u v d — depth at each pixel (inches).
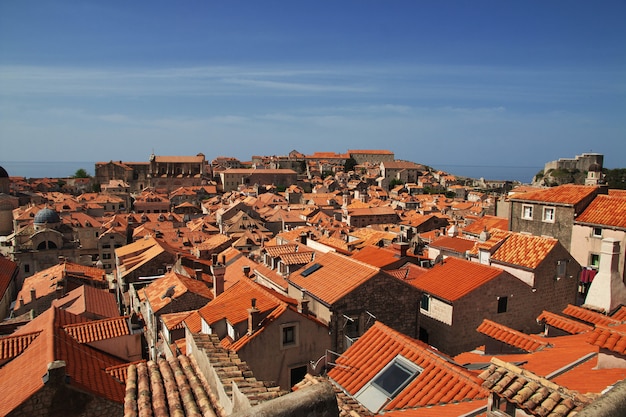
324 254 1513.3
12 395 843.4
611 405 237.8
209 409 563.8
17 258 3774.6
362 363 863.7
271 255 1771.7
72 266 2817.4
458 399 675.4
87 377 914.1
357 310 1202.0
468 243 2265.0
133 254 3078.2
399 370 797.9
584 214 1927.9
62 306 1766.7
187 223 5728.3
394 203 7672.2
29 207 5487.2
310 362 1133.1
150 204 7288.4
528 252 1541.6
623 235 1750.7
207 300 1820.9
